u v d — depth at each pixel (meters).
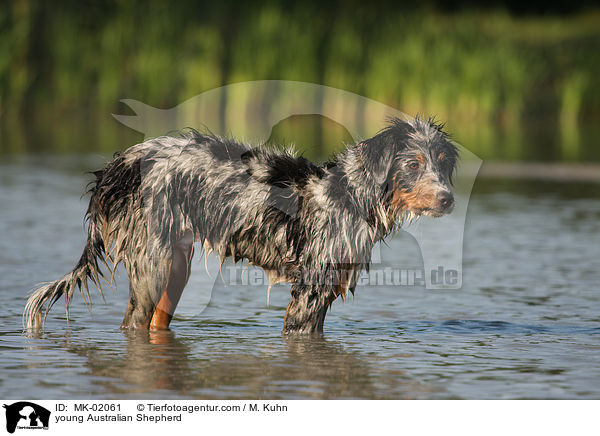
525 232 18.66
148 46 44.16
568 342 10.23
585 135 43.22
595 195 24.39
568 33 64.62
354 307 12.13
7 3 44.72
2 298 12.20
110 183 10.86
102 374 8.75
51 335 10.38
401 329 10.90
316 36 44.81
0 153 32.94
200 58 43.69
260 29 43.59
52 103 45.66
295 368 9.05
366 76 44.91
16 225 18.59
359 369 9.04
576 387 8.48
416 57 45.00
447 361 9.38
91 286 12.98
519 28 65.75
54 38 45.12
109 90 44.12
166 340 10.22
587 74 54.09
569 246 17.00
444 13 68.56
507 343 10.20
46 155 32.47
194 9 45.31
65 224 18.84
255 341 10.22
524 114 52.44
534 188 25.81
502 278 14.09
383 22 47.22
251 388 8.38
